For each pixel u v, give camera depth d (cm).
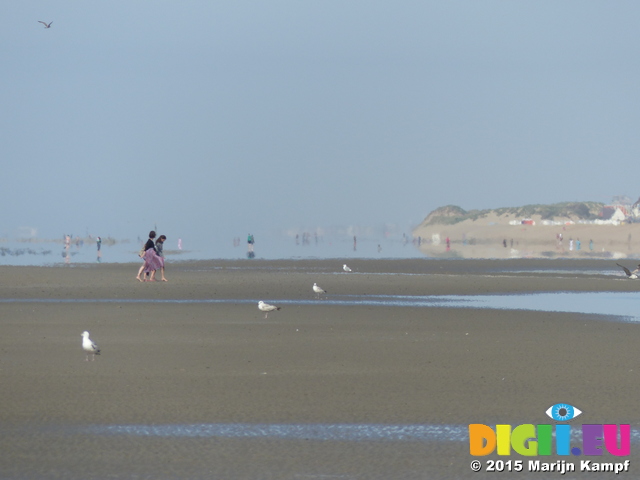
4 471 4862
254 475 4819
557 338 10294
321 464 5025
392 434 5681
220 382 7362
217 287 18112
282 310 13575
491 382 7406
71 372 7812
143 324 11600
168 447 5344
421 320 12194
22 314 12812
